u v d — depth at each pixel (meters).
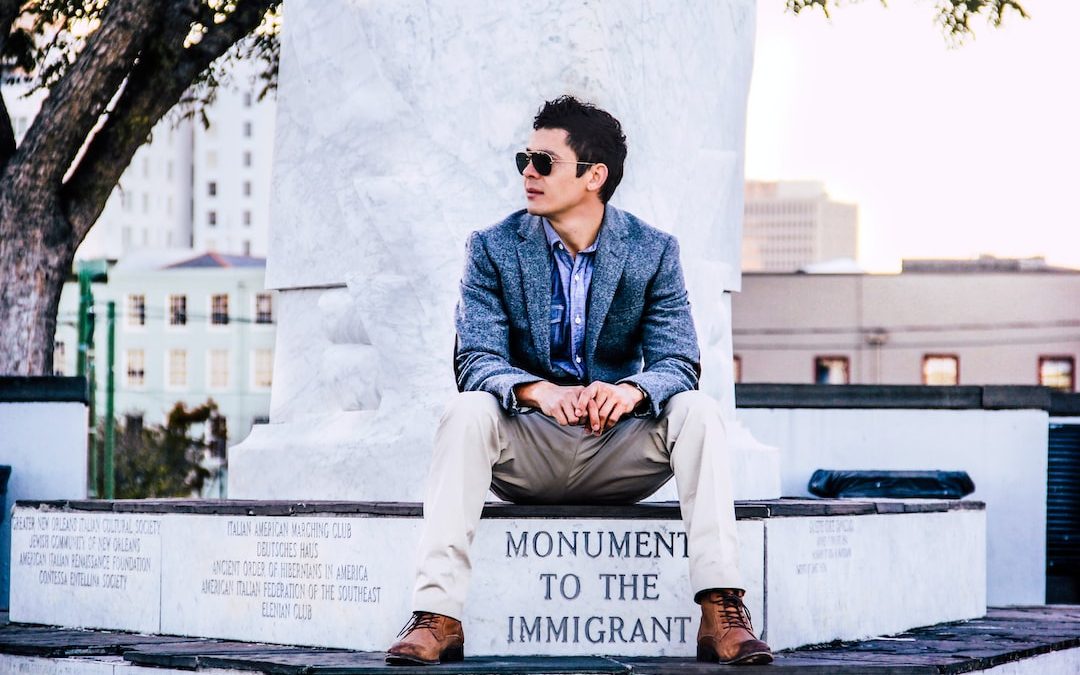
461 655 4.90
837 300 55.19
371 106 6.79
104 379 67.56
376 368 6.77
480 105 6.55
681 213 6.79
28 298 11.13
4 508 8.53
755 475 7.09
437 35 6.64
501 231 5.28
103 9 11.86
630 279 5.24
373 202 6.71
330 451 6.71
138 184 111.56
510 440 5.07
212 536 6.09
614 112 6.42
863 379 54.84
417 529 5.39
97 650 5.79
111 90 11.02
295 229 7.14
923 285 54.94
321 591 5.67
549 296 5.24
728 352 7.30
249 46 12.38
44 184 11.10
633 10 6.55
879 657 5.48
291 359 7.20
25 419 8.66
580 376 5.27
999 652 5.78
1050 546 9.42
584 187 5.21
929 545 6.99
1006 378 54.91
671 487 6.48
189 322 75.94
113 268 76.56
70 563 6.77
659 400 4.96
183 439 51.09
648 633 5.27
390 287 6.66
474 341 5.16
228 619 6.02
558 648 5.24
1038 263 58.38
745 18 7.37
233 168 115.06
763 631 5.54
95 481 36.62
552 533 5.25
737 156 7.29
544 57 6.43
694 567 4.90
